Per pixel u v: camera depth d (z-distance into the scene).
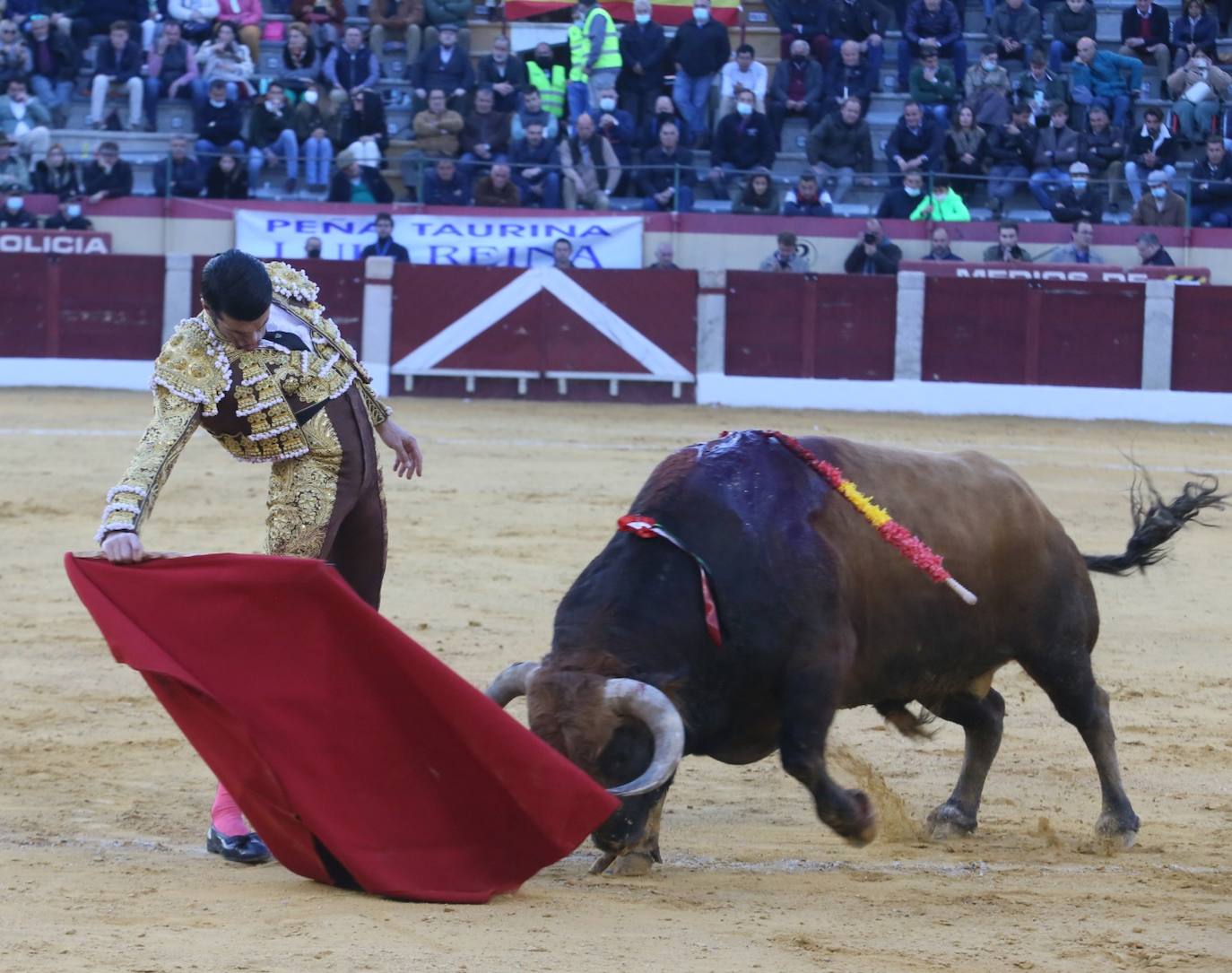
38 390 48.62
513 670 11.12
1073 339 50.50
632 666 11.08
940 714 14.41
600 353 50.50
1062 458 40.88
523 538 28.50
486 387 50.56
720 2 57.44
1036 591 13.84
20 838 12.29
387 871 10.24
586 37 52.94
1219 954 9.84
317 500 11.42
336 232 51.28
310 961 8.70
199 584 10.28
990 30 56.03
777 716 12.23
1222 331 50.22
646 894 11.01
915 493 13.14
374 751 10.38
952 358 50.59
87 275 49.66
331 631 10.31
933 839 13.88
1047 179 52.03
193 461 35.22
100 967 8.51
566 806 10.23
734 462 12.37
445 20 55.28
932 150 52.47
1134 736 17.84
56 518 28.89
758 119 52.56
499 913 10.02
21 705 17.45
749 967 9.06
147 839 12.43
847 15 54.28
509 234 51.38
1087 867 12.84
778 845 13.30
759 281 50.41
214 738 10.27
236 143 52.41
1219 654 22.14
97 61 53.81
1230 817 14.81
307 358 11.35
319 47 53.59
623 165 52.59
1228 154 52.84
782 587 11.83
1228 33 59.00
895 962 9.37
